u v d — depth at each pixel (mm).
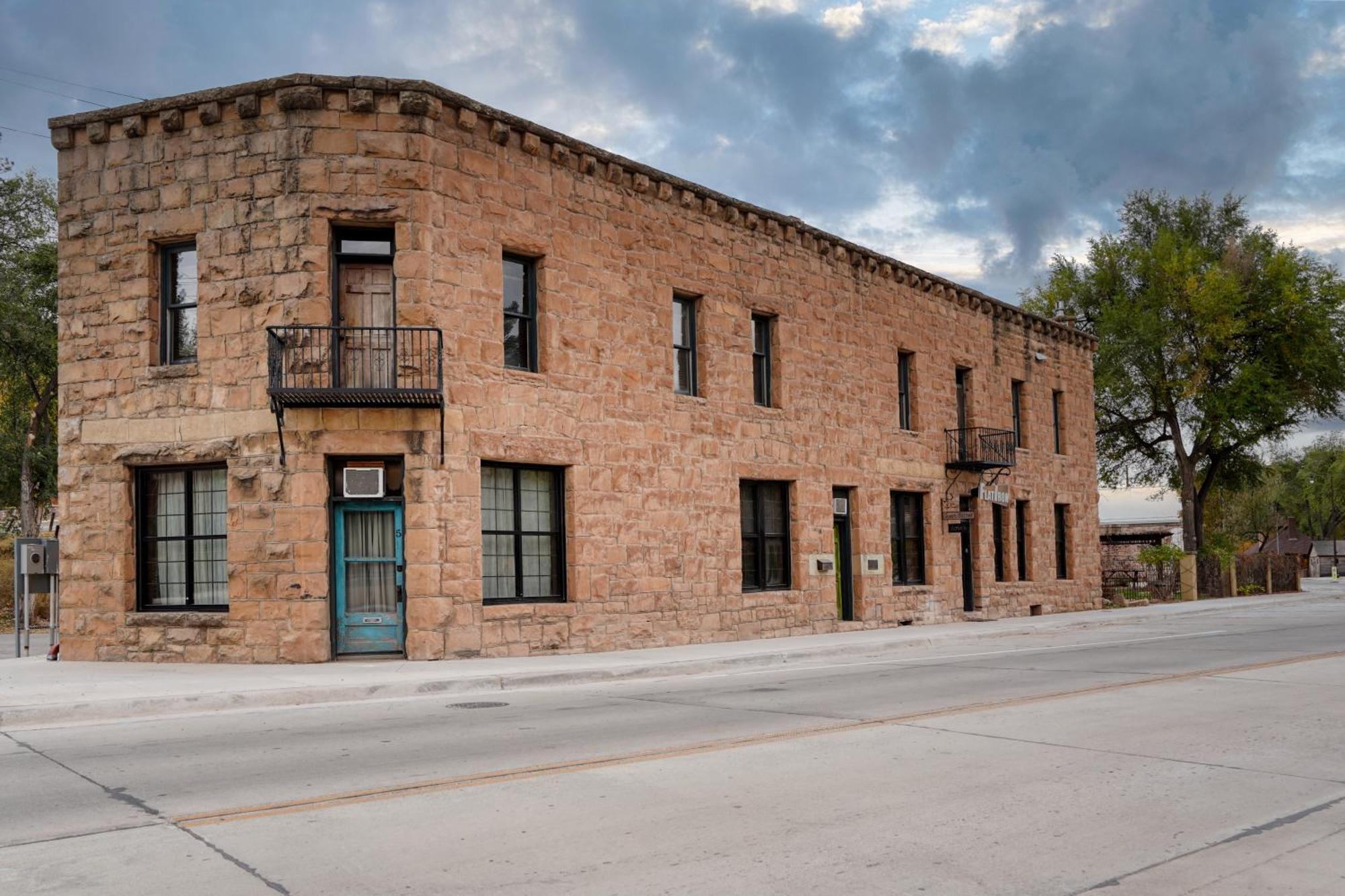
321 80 15953
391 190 16062
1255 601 40812
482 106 16922
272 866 5738
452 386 16281
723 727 10359
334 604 16188
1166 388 48562
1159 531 53594
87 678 14195
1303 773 8070
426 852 5996
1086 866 5730
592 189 18828
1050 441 33062
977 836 6309
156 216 16734
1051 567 32625
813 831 6402
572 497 18266
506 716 11398
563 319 18188
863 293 25062
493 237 17156
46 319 38594
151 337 16797
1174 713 10992
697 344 21000
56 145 17250
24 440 39438
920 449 26781
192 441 16406
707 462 20672
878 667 16562
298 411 15930
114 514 16828
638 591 19109
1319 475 100438
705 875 5551
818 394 23484
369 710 12055
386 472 16344
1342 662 16016
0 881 5523
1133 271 50156
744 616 21219
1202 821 6699
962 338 28938
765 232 22375
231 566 16094
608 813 6848
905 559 26578
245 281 16172
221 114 16422
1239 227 51625
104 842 6266
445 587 16141
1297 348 47406
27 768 8719
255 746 9594
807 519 22953
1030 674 15070
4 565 36625
